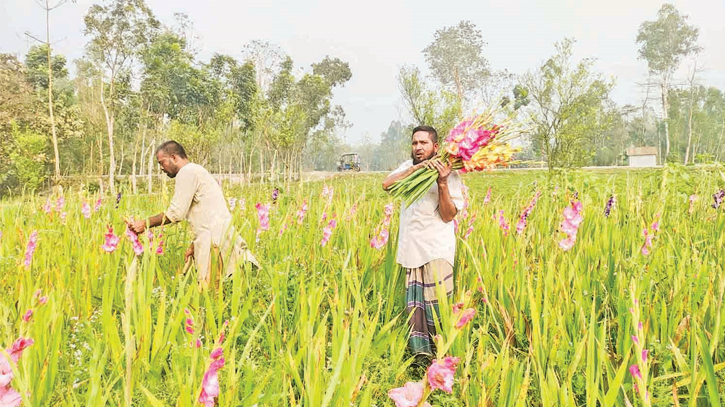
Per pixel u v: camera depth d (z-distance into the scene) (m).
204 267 4.48
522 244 4.24
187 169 4.52
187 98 43.09
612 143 85.12
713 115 89.25
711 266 3.78
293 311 3.44
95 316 3.46
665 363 2.79
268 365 3.00
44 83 44.50
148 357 2.71
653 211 6.21
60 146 40.38
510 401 2.32
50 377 2.40
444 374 1.27
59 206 6.93
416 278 3.69
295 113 34.28
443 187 3.54
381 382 2.80
